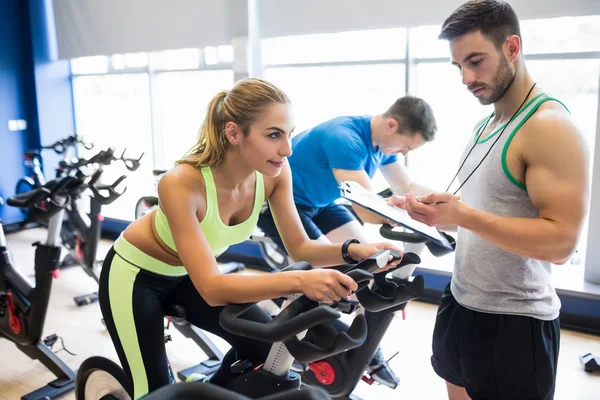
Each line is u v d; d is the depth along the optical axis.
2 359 3.09
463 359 1.54
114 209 5.83
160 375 1.70
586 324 3.33
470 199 1.52
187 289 1.76
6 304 2.74
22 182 5.15
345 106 4.31
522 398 1.47
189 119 5.37
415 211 1.37
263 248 3.51
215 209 1.45
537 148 1.30
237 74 4.48
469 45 1.36
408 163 4.14
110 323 1.71
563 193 1.27
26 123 5.96
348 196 1.39
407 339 3.22
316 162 2.45
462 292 1.54
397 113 2.27
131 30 5.14
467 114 3.99
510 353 1.45
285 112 1.30
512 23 1.34
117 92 5.81
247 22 4.33
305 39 4.29
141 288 1.69
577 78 3.39
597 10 2.95
